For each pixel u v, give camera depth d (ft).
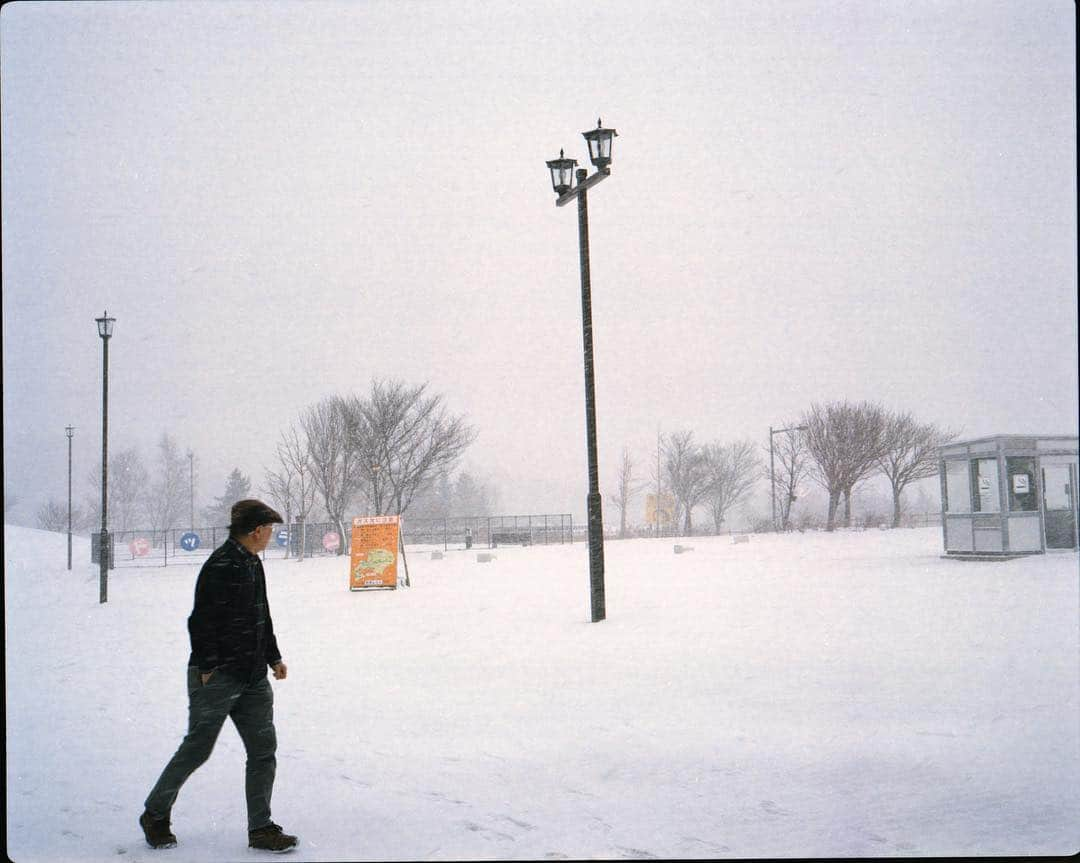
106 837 17.49
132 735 26.12
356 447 157.48
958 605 42.32
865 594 48.37
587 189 46.47
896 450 199.31
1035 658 29.81
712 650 34.04
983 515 65.26
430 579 79.51
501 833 16.88
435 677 32.63
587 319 45.42
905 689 26.37
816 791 18.53
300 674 34.78
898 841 15.88
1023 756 20.04
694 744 22.13
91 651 45.91
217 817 18.53
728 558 87.81
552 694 28.53
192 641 16.89
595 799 18.67
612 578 68.64
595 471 44.39
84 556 172.86
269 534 17.63
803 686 27.40
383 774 20.99
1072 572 52.75
